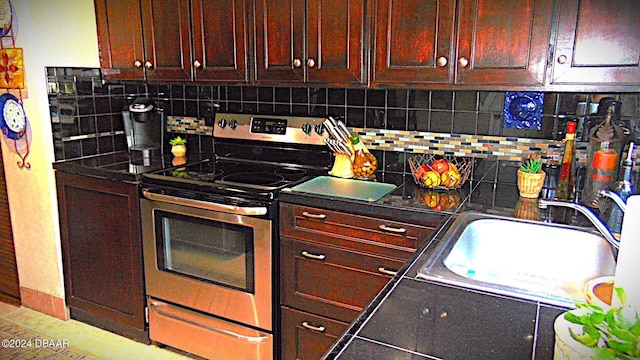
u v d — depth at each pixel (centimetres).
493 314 95
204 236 222
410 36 194
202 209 218
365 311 96
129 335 261
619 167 181
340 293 202
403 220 183
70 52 258
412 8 191
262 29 222
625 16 159
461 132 225
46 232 270
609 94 191
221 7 229
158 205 230
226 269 221
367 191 205
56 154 258
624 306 81
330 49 210
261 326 219
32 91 251
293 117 251
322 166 247
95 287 263
